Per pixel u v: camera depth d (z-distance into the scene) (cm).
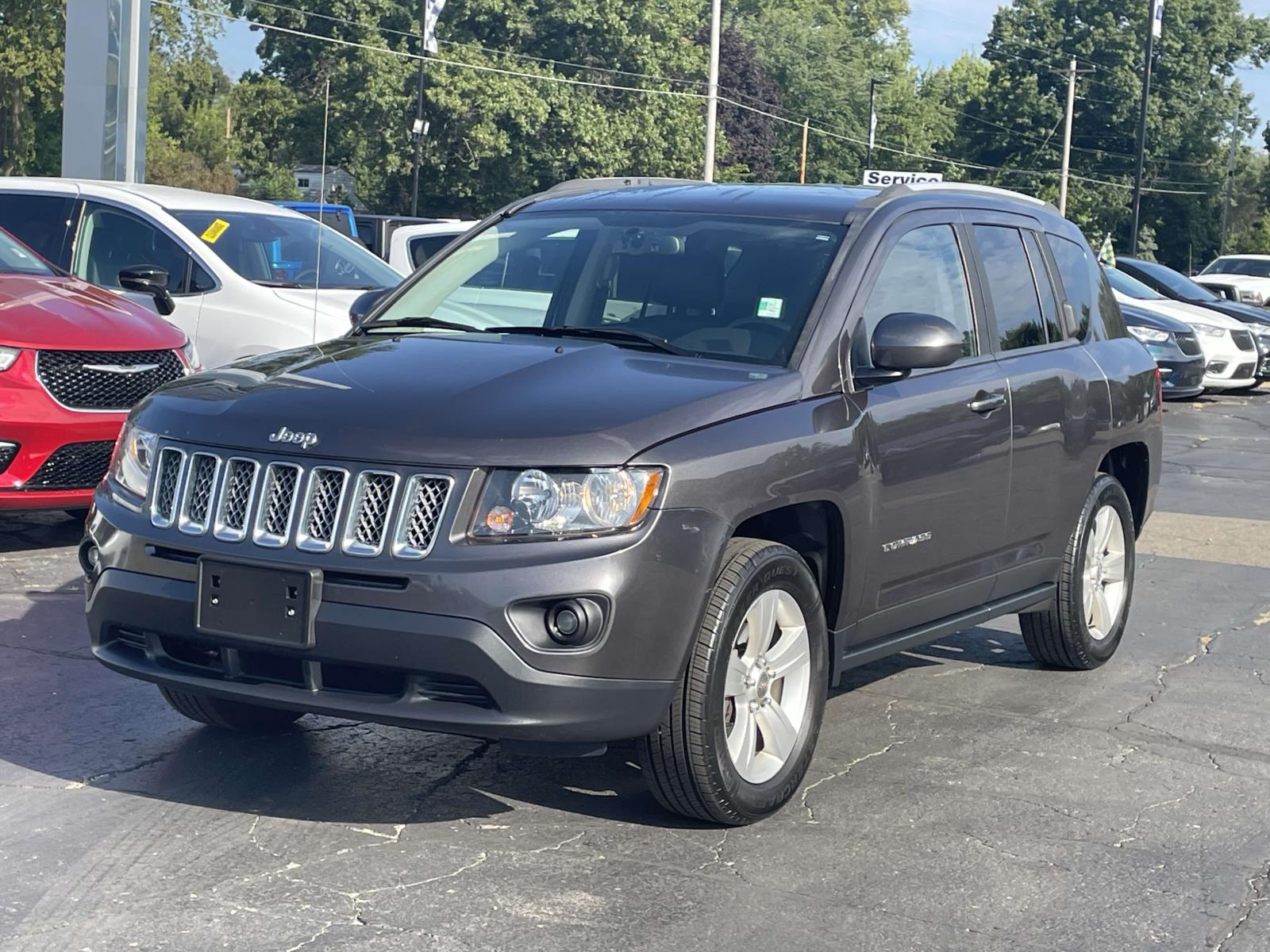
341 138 5453
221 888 389
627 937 369
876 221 523
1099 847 443
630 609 397
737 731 441
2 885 385
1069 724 572
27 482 736
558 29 5891
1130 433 657
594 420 411
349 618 395
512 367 448
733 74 7456
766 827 448
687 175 6150
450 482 397
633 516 400
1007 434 555
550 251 541
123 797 452
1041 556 600
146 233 1017
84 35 1712
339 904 381
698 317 495
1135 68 8200
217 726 516
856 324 494
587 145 5806
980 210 589
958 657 673
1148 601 805
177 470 430
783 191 559
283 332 962
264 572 405
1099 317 660
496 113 5541
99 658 442
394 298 558
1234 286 2805
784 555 442
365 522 401
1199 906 403
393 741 516
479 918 376
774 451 437
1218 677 650
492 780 481
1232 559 938
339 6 5344
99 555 440
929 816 465
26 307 766
